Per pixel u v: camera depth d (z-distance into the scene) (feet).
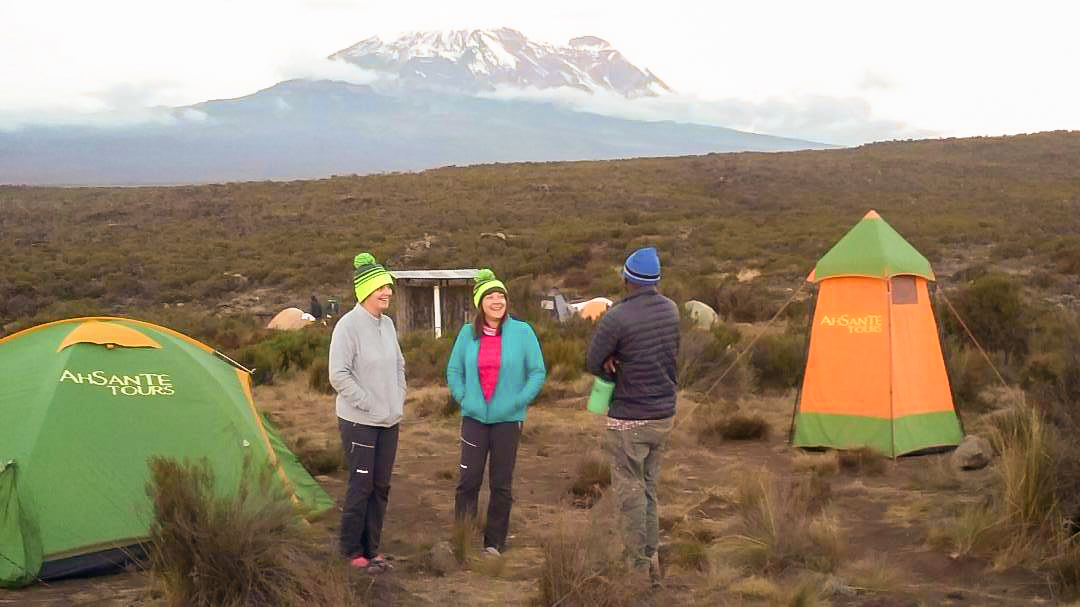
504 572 19.80
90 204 273.54
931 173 288.10
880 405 32.01
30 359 22.48
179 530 17.16
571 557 17.51
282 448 26.63
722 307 84.07
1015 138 380.78
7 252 177.37
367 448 20.52
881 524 23.11
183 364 23.61
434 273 77.92
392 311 81.87
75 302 125.70
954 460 28.17
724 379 45.21
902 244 33.47
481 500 26.53
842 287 33.14
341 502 26.81
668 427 19.39
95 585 19.21
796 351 47.88
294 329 87.66
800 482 26.68
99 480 20.57
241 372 26.76
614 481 19.40
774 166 302.45
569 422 39.50
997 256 115.96
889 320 32.35
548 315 80.02
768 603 17.52
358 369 20.65
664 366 19.26
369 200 240.53
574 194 243.19
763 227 174.40
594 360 19.20
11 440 20.49
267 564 17.29
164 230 212.64
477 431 22.04
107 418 21.47
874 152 362.33
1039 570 18.88
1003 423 28.48
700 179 275.80
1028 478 20.75
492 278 22.18
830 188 260.21
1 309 123.44
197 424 22.61
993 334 51.70
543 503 26.73
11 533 19.25
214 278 141.18
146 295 135.23
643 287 19.39
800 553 19.97
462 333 22.35
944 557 20.15
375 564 20.13
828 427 32.76
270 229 207.51
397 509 26.12
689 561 20.29
